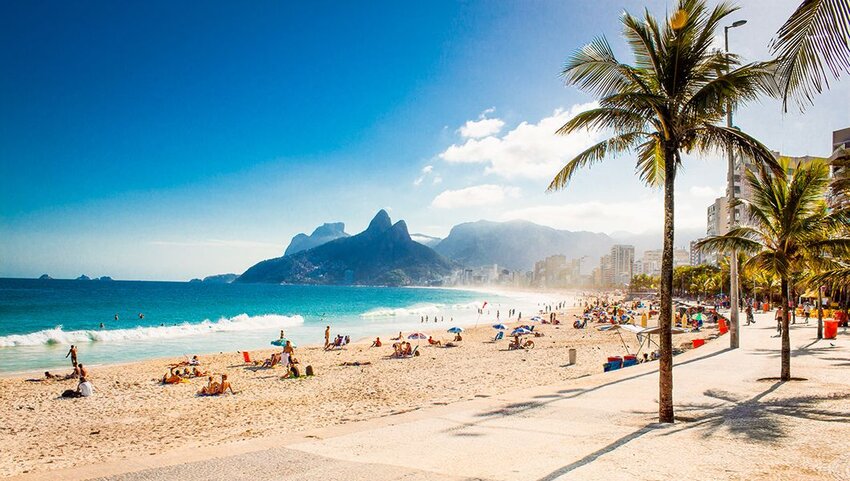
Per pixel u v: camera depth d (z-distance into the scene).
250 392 21.59
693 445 7.29
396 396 20.03
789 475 5.77
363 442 8.16
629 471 6.13
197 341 43.72
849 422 8.48
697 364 17.66
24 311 77.19
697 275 113.25
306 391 21.64
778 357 18.70
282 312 91.75
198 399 20.25
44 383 23.69
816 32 5.02
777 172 9.26
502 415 10.34
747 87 8.96
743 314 52.84
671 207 9.40
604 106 9.83
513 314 93.81
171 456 7.30
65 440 14.36
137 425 16.11
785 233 13.37
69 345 39.62
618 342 40.38
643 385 13.89
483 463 6.82
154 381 24.14
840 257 13.69
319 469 6.62
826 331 24.95
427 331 54.00
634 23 9.70
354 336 49.78
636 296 179.25
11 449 13.35
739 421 8.82
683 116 9.48
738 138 9.27
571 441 7.99
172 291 191.25
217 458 7.18
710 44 9.42
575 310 114.19
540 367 27.33
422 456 7.27
